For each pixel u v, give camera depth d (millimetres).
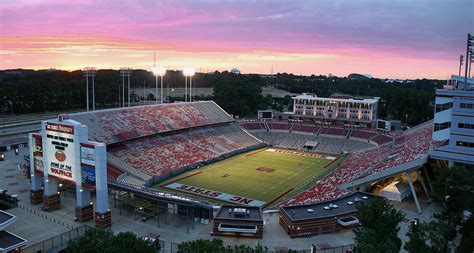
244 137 155250
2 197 82312
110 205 82125
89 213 73312
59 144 73812
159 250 59500
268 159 133625
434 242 54938
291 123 170125
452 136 83438
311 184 104500
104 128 116500
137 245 48094
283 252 58719
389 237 52875
